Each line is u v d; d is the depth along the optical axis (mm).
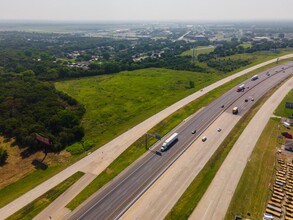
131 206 69438
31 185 79688
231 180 77125
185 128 109938
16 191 77438
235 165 83938
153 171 82875
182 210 67312
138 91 164750
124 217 66062
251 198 70312
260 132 104562
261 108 127062
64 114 112688
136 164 86812
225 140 99062
